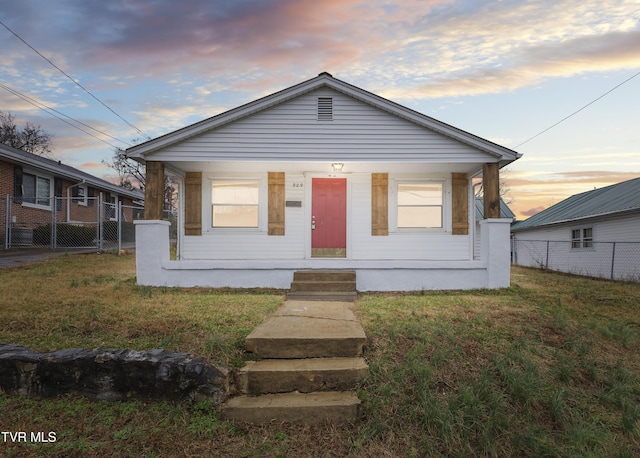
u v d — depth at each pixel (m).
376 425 3.37
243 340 4.55
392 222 10.88
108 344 4.35
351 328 4.85
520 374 4.00
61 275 9.38
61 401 3.67
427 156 9.16
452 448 3.16
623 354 4.88
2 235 15.41
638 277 13.30
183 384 3.65
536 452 3.12
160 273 8.59
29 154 17.53
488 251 8.79
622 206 14.16
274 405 3.54
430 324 5.35
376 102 9.08
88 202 21.98
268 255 10.79
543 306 6.88
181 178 10.74
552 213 20.66
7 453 2.92
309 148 9.18
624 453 3.14
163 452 3.03
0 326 4.87
